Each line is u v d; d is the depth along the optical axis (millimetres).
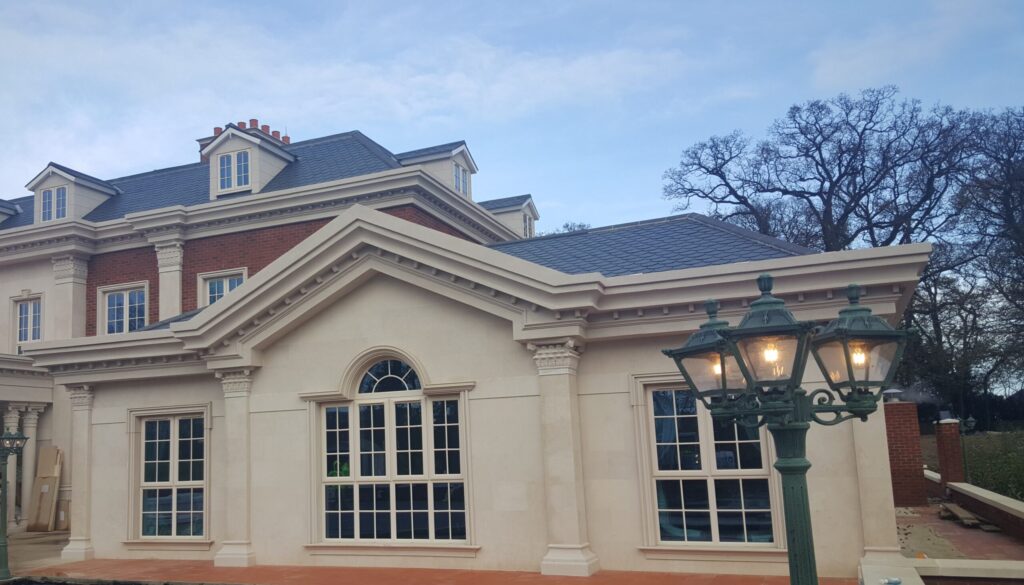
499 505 12758
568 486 12203
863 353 5836
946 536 14500
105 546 15688
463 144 24547
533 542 12508
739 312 12023
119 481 15789
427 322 13586
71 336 23609
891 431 19500
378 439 13820
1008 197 34188
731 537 11945
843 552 11250
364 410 13984
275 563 13945
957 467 19547
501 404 12953
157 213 22953
